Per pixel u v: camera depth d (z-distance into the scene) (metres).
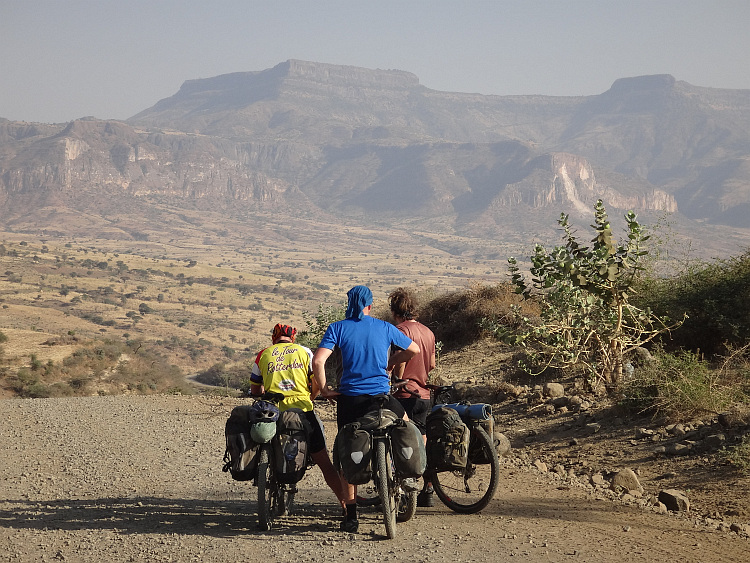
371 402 8.57
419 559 7.36
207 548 7.85
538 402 15.89
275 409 8.58
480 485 9.85
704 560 7.42
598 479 11.12
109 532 8.55
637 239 15.37
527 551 7.62
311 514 9.45
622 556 7.48
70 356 102.75
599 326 15.57
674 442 12.05
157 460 13.29
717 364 15.03
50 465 13.03
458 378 19.72
